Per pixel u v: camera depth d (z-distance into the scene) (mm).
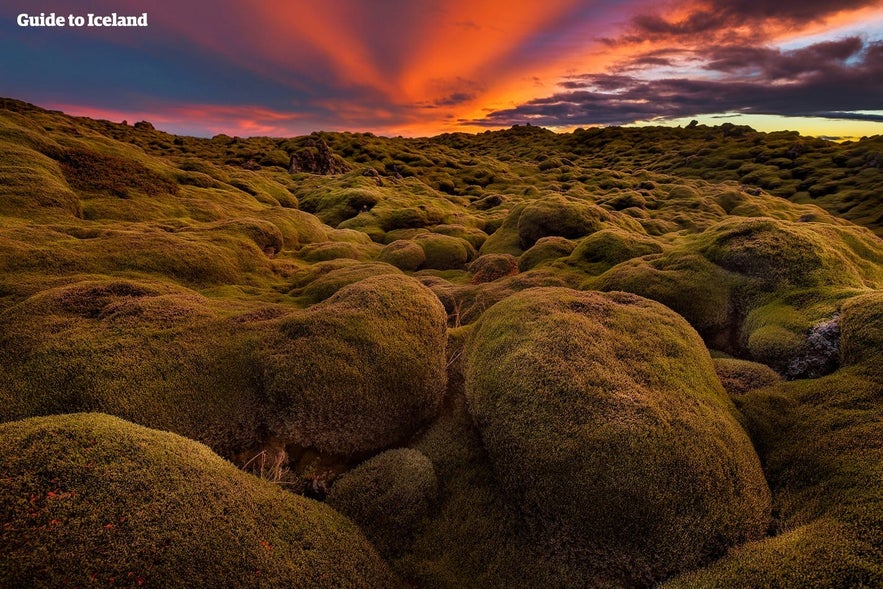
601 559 6340
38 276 14133
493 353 9523
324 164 86438
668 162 110375
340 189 57812
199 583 4766
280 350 9523
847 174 82812
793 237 13867
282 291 19172
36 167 25250
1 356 8844
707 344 13461
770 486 7176
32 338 9344
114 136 94188
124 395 8109
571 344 8812
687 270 14562
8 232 17016
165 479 5504
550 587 6410
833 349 9891
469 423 9492
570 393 7695
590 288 16344
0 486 4645
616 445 6730
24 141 28031
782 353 10539
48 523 4543
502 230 33781
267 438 8727
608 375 8047
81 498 4863
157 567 4676
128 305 10930
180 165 48875
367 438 9055
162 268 17141
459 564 6895
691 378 8555
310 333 9961
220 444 8375
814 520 6203
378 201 52094
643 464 6500
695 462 6574
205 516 5324
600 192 67938
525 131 184250
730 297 13617
